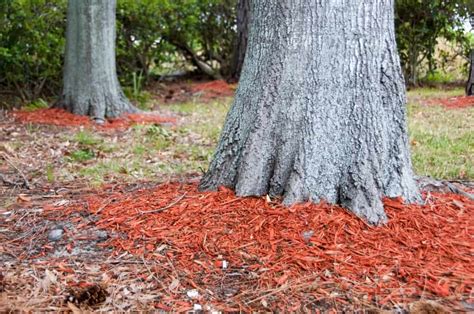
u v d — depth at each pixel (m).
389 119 3.39
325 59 3.30
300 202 3.30
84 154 5.85
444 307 2.37
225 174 3.61
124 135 7.25
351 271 2.72
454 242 2.96
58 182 4.78
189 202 3.47
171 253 2.97
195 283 2.70
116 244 3.11
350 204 3.24
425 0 11.54
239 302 2.53
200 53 14.44
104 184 4.60
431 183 3.87
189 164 5.55
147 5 11.55
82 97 8.45
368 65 3.32
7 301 2.53
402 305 2.45
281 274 2.73
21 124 7.69
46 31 9.55
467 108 8.54
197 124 7.99
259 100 3.45
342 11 3.28
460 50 12.42
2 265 2.94
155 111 9.50
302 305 2.49
